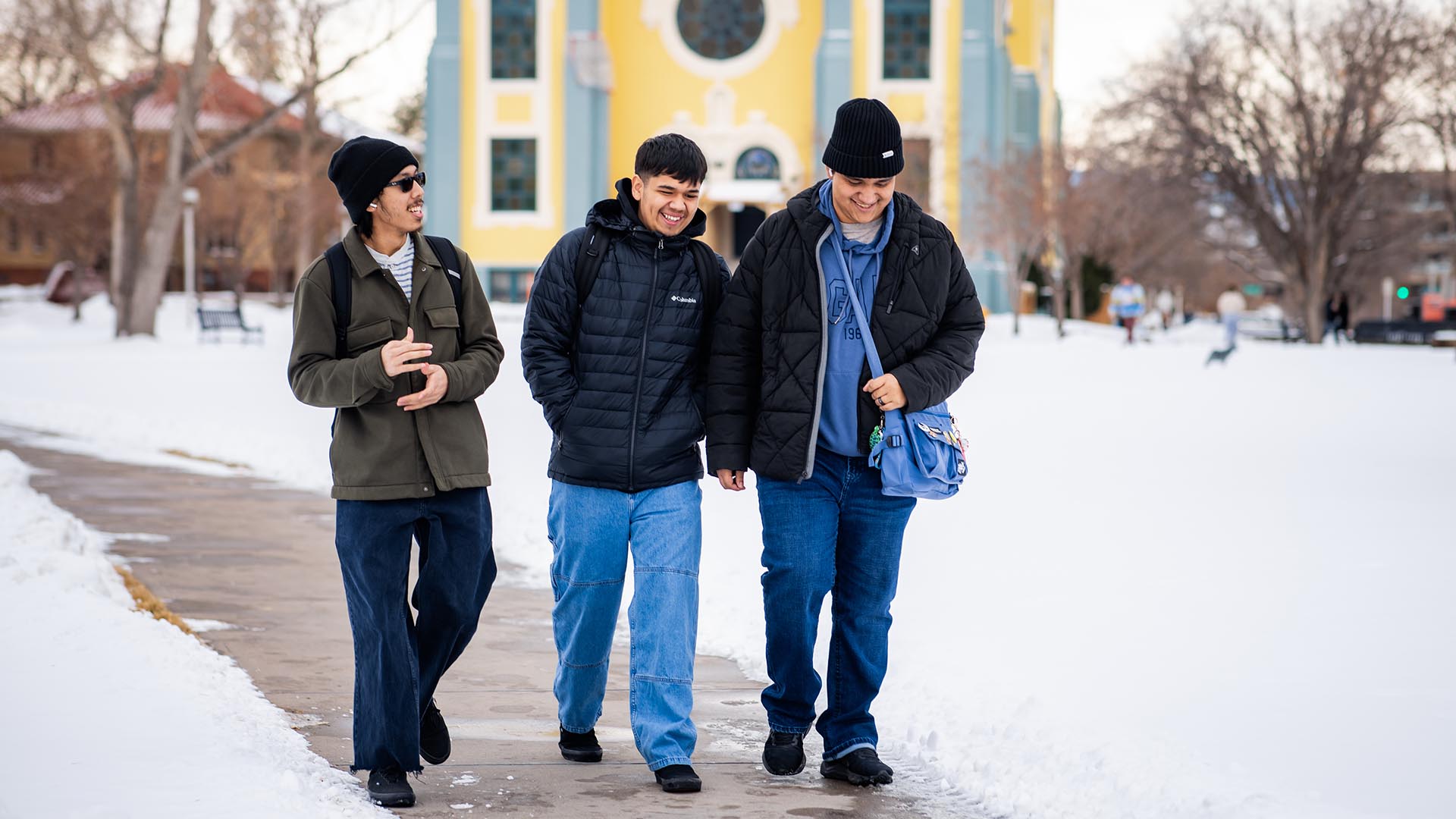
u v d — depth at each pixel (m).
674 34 53.47
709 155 53.69
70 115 79.19
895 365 5.50
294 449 16.84
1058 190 48.22
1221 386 24.61
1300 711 5.68
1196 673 6.30
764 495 5.60
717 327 5.55
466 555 5.32
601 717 6.42
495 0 52.06
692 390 5.66
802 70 53.31
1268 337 57.66
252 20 44.62
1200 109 48.28
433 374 5.16
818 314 5.45
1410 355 38.00
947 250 5.58
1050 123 67.81
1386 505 10.98
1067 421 18.34
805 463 5.41
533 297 5.58
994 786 5.30
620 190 5.59
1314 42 48.22
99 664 6.57
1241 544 9.39
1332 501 11.23
